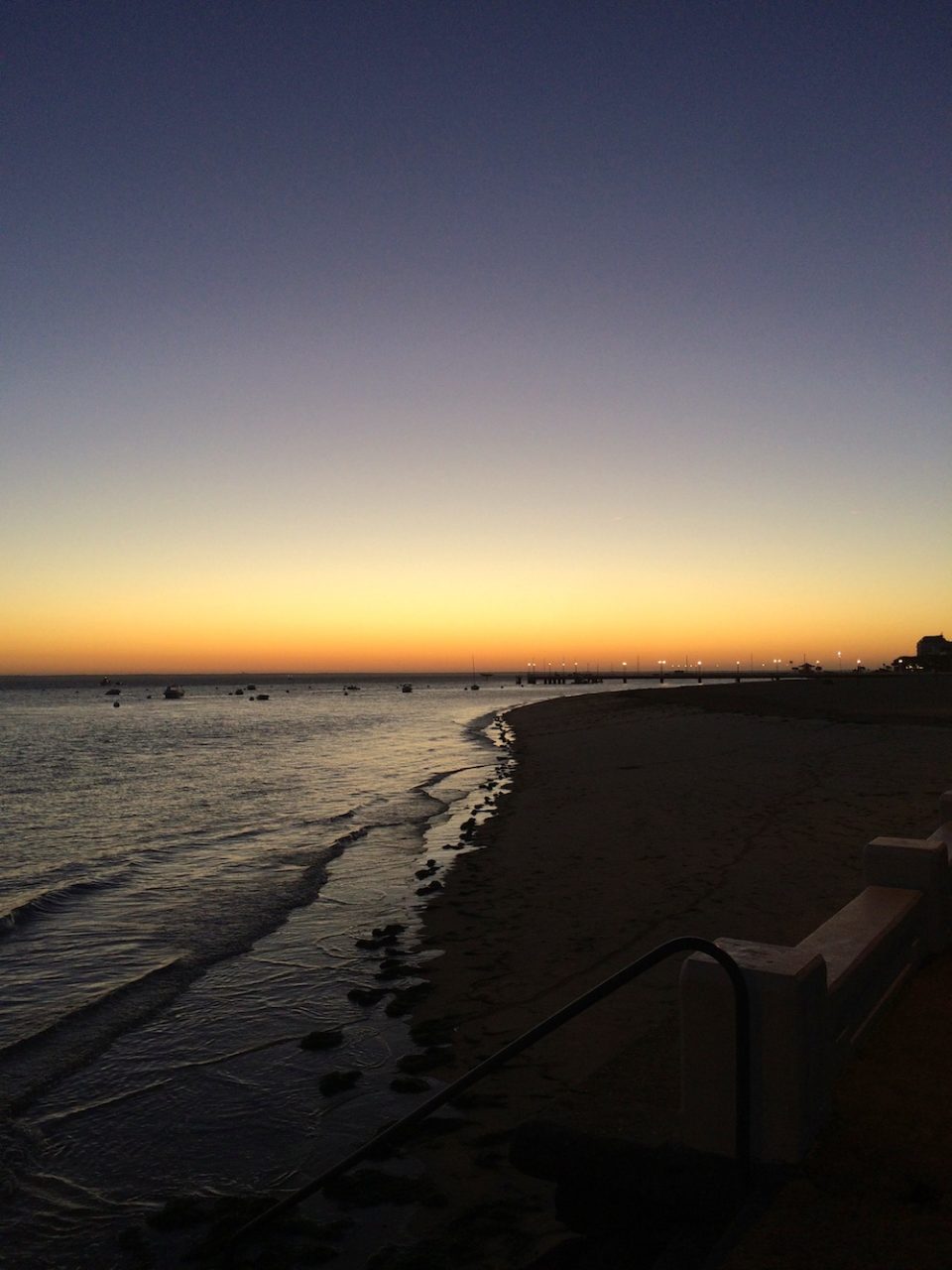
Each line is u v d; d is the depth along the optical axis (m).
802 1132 3.55
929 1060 4.39
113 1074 6.93
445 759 36.34
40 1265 4.59
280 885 13.55
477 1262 4.23
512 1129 5.52
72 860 16.78
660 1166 3.63
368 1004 8.12
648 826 15.66
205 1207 4.98
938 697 62.00
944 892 6.09
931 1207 3.22
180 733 64.19
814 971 3.74
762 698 64.62
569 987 7.93
